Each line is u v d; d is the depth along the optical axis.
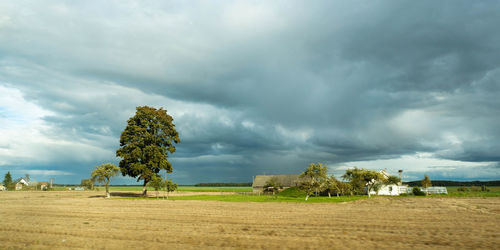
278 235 18.22
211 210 33.62
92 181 60.47
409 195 68.25
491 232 18.97
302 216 27.70
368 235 18.08
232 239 17.00
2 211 32.34
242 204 42.97
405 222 23.45
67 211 32.38
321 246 15.20
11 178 133.75
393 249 14.52
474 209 33.56
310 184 56.16
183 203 45.06
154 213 30.39
